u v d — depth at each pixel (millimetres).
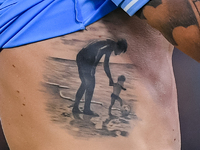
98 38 432
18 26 405
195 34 321
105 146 469
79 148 469
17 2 401
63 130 457
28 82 443
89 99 438
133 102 462
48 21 405
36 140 481
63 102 440
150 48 478
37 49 423
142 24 453
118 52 443
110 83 443
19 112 475
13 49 429
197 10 304
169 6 323
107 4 413
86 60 429
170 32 347
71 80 432
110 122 456
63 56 424
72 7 408
